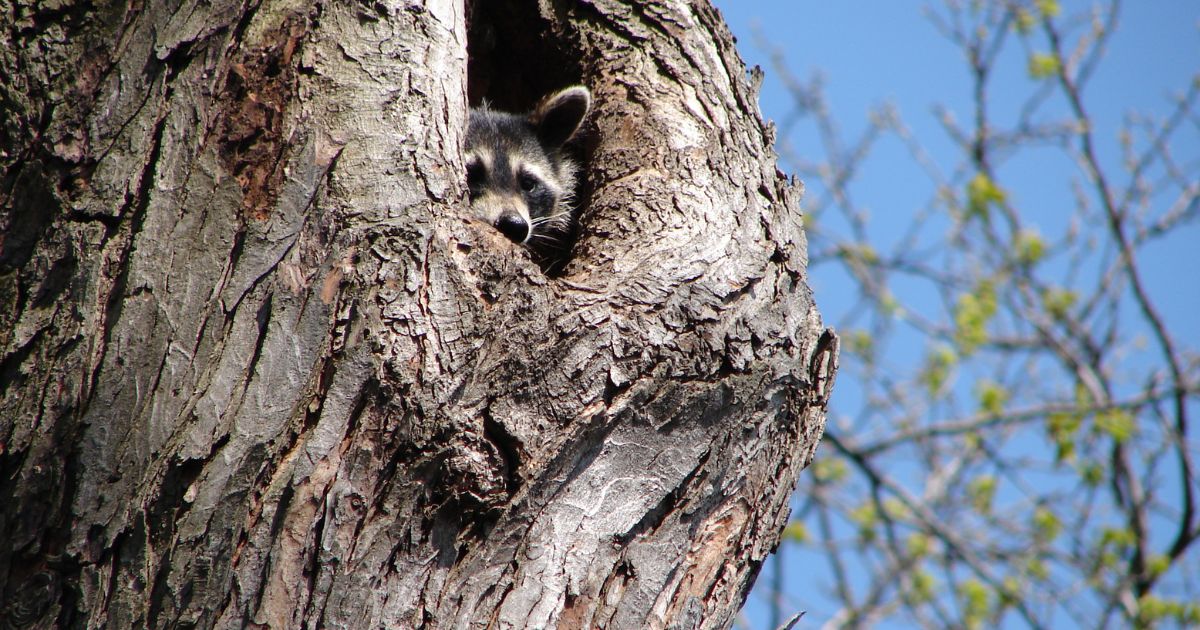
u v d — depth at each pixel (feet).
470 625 16.44
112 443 16.02
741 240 22.47
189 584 15.42
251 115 18.54
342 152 18.39
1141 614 53.72
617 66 28.89
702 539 19.33
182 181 17.70
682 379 19.11
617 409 18.24
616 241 22.21
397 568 16.21
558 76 32.14
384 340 16.76
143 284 16.85
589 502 17.85
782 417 20.61
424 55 20.21
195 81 18.44
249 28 19.22
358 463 16.19
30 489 15.94
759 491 20.27
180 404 16.24
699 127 26.21
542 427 17.65
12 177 17.80
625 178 25.00
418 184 18.48
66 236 17.22
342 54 19.56
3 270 17.33
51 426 16.15
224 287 16.99
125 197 17.49
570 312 18.48
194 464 15.83
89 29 18.62
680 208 23.17
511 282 18.16
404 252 17.48
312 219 17.65
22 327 16.83
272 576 15.55
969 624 56.34
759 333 20.61
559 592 17.12
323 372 16.55
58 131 17.88
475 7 31.83
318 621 15.56
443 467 16.61
